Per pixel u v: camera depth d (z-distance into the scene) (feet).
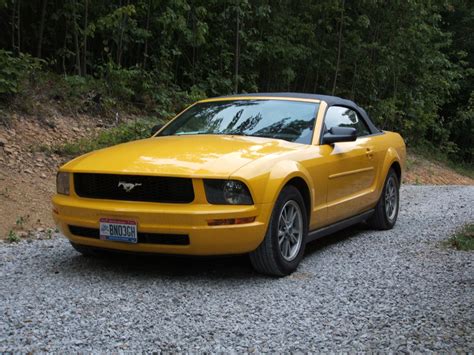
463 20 89.76
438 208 29.96
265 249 15.17
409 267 16.90
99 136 32.53
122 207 14.52
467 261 17.56
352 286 14.92
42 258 17.44
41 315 12.34
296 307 13.19
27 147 29.19
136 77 41.34
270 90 56.24
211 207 14.20
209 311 12.84
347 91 63.52
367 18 57.47
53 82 36.81
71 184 15.53
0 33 38.96
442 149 83.25
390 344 11.03
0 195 23.79
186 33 42.22
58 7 39.86
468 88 92.02
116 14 36.50
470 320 12.35
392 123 70.54
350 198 19.83
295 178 16.26
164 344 10.91
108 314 12.50
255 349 10.77
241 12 45.44
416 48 68.74
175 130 19.33
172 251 14.61
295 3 55.88
